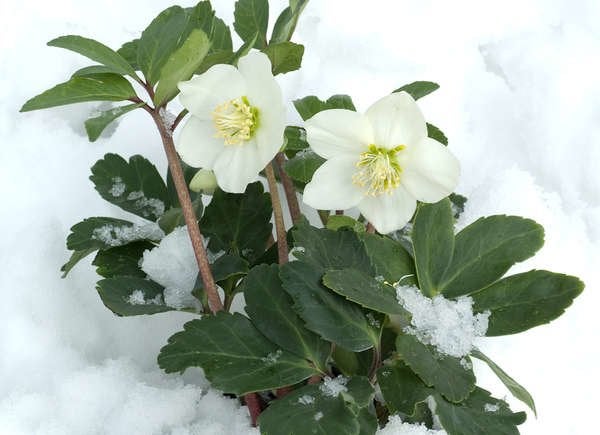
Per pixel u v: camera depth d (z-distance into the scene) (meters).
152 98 0.59
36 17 0.89
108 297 0.62
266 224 0.68
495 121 0.91
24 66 0.86
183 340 0.58
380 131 0.56
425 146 0.56
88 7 0.91
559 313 0.57
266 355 0.58
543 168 0.89
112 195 0.69
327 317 0.57
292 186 0.68
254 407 0.62
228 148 0.58
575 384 0.72
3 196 0.77
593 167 0.88
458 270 0.59
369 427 0.55
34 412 0.65
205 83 0.57
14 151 0.80
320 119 0.57
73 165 0.80
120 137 0.82
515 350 0.71
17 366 0.68
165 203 0.69
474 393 0.57
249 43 0.58
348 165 0.58
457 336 0.57
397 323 0.60
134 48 0.65
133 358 0.72
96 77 0.57
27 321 0.70
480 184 0.83
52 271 0.73
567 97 0.91
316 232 0.59
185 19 0.59
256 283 0.59
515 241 0.58
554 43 0.94
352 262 0.59
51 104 0.56
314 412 0.55
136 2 0.92
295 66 0.61
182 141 0.58
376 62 0.91
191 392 0.65
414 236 0.59
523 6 0.96
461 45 0.93
